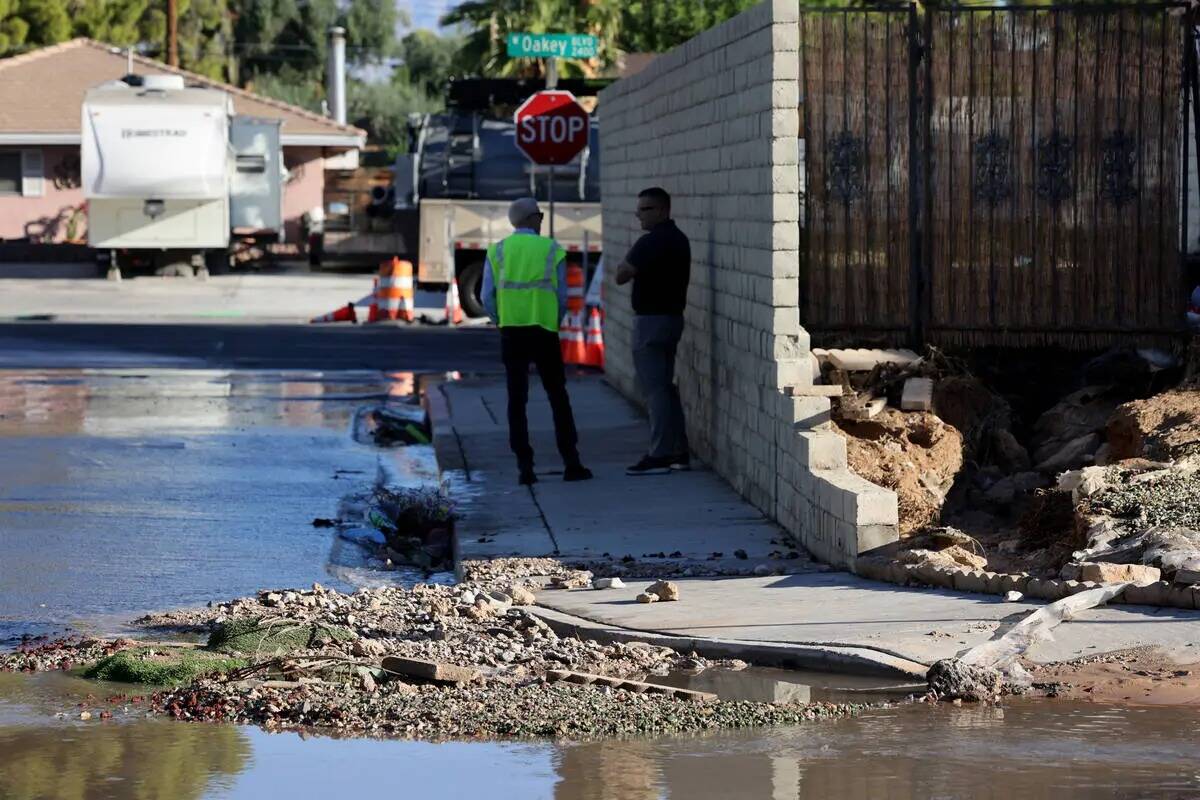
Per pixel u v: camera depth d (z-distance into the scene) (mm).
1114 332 19656
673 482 20469
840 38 19906
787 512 17062
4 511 19656
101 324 46406
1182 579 12461
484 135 49906
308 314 50125
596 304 35594
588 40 33781
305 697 11211
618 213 29688
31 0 91875
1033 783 9031
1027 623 11961
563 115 31047
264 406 30109
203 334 43375
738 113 19219
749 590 14266
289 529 18875
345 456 24719
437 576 16672
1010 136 19734
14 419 27797
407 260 53500
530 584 14938
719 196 20500
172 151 61750
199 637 13539
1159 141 19531
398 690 11461
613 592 14469
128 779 9531
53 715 11031
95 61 77062
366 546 18141
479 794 9148
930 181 19875
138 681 12000
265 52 127750
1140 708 10438
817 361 19016
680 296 21141
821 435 16266
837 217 20000
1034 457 18219
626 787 9203
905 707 10742
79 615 14453
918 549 14844
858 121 19922
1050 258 19734
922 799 8820
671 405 21203
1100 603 12547
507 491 20078
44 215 72688
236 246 68125
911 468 16578
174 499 20656
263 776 9555
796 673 11914
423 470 23594
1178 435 15719
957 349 19969
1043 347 19906
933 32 19750
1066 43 19578
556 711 10789
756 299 18406
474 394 29766
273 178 65312
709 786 9180
